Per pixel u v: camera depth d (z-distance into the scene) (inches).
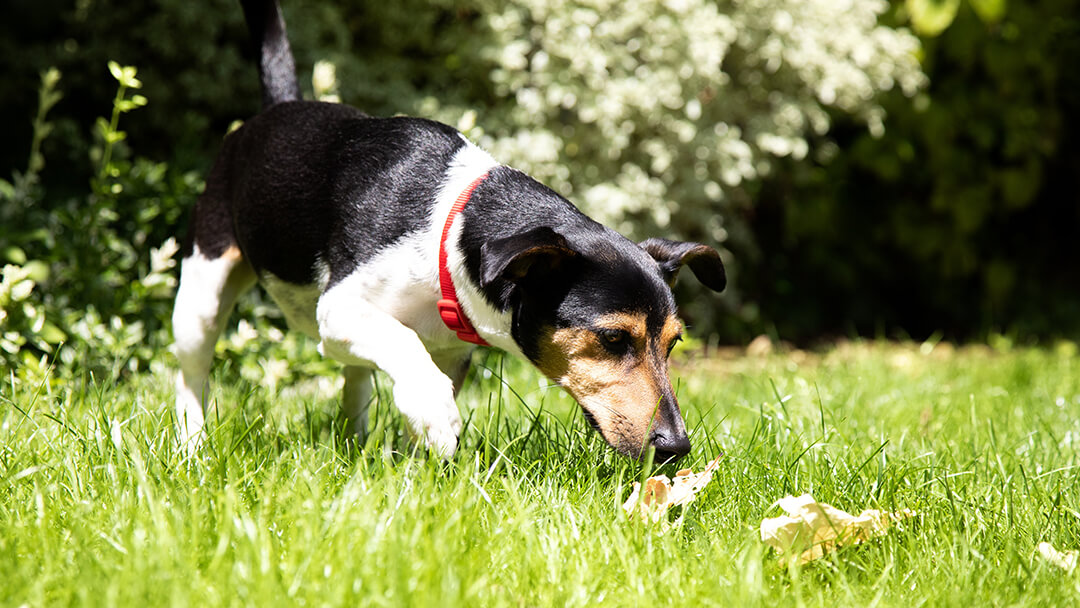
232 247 142.5
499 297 116.6
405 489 100.3
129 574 79.6
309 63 228.8
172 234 206.8
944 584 92.6
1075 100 335.6
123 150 210.2
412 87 242.2
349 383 143.9
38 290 183.3
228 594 79.0
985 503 113.3
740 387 198.4
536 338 116.1
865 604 88.7
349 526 89.1
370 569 83.0
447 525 90.2
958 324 339.9
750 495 113.0
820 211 311.0
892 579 94.0
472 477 103.7
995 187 334.6
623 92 238.8
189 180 203.3
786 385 199.2
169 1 227.0
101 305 184.2
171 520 90.1
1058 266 360.2
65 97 251.9
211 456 110.8
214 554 85.5
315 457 112.7
